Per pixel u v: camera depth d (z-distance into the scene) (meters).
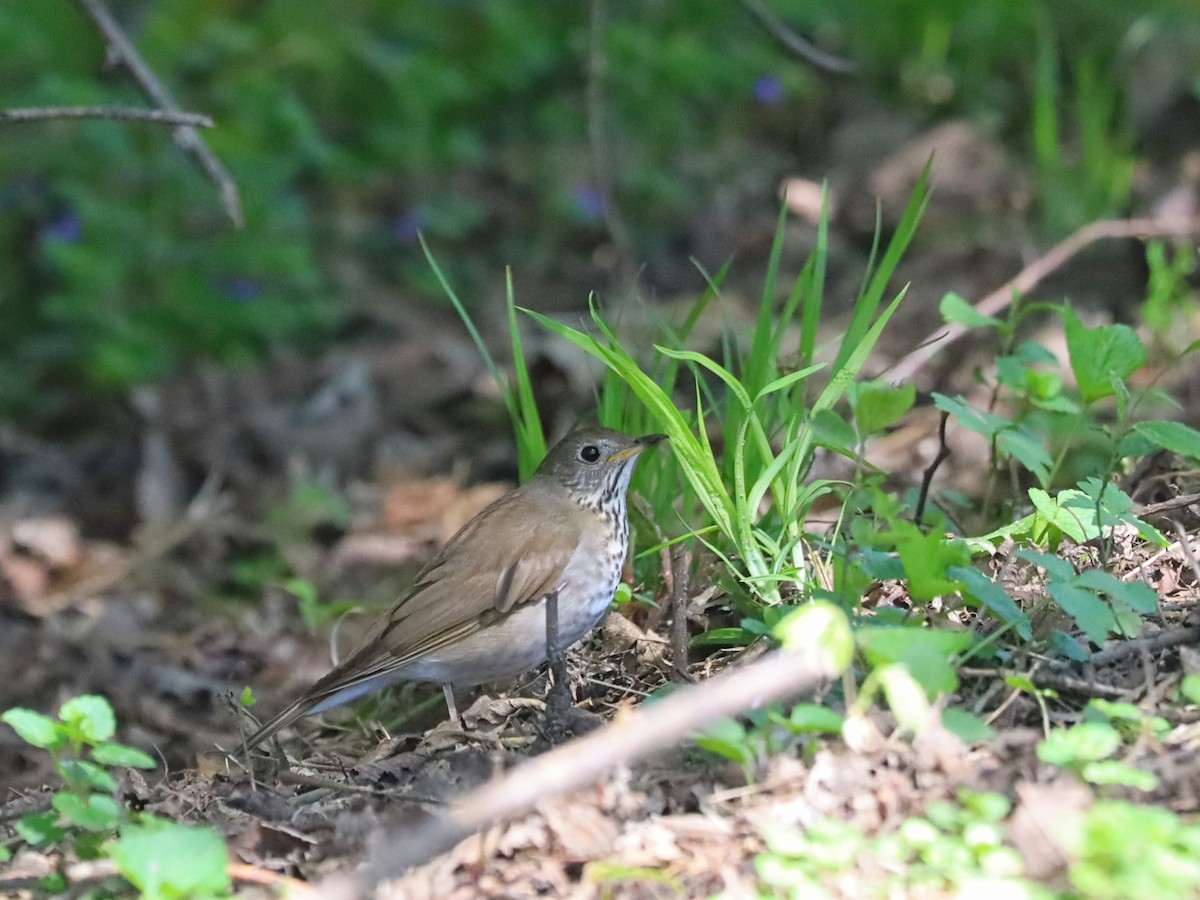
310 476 15.98
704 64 21.45
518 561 9.01
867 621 7.79
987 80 21.20
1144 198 17.22
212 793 8.09
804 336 9.72
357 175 20.78
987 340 14.51
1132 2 20.89
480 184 20.95
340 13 22.62
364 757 8.79
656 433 9.85
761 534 8.66
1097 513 7.97
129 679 12.42
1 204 19.34
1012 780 6.53
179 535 15.00
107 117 9.91
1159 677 7.46
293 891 6.47
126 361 17.42
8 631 13.40
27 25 20.61
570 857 6.52
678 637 8.52
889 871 6.04
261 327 18.30
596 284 18.88
